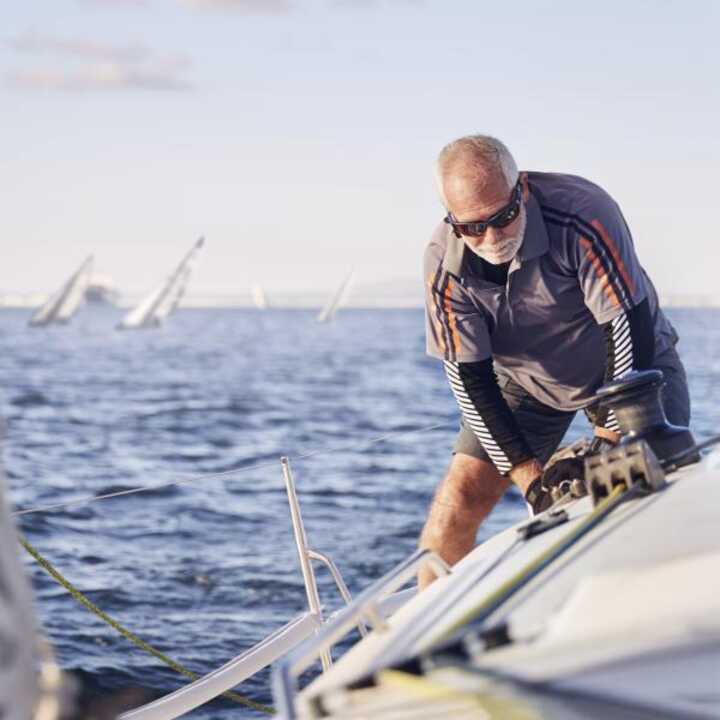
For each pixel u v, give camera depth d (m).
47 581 10.45
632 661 1.49
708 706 1.40
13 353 82.31
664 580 1.68
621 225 3.39
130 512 14.91
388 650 1.93
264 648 3.52
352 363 65.06
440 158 3.24
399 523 14.29
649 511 2.04
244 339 108.94
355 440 27.52
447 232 3.50
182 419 33.09
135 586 10.27
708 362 46.31
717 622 1.53
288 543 12.83
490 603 1.80
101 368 63.69
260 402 38.78
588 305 3.41
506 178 3.19
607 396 2.49
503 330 3.60
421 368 59.34
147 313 126.50
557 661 1.52
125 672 7.31
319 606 3.64
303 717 1.72
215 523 14.28
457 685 1.49
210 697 3.39
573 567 1.87
